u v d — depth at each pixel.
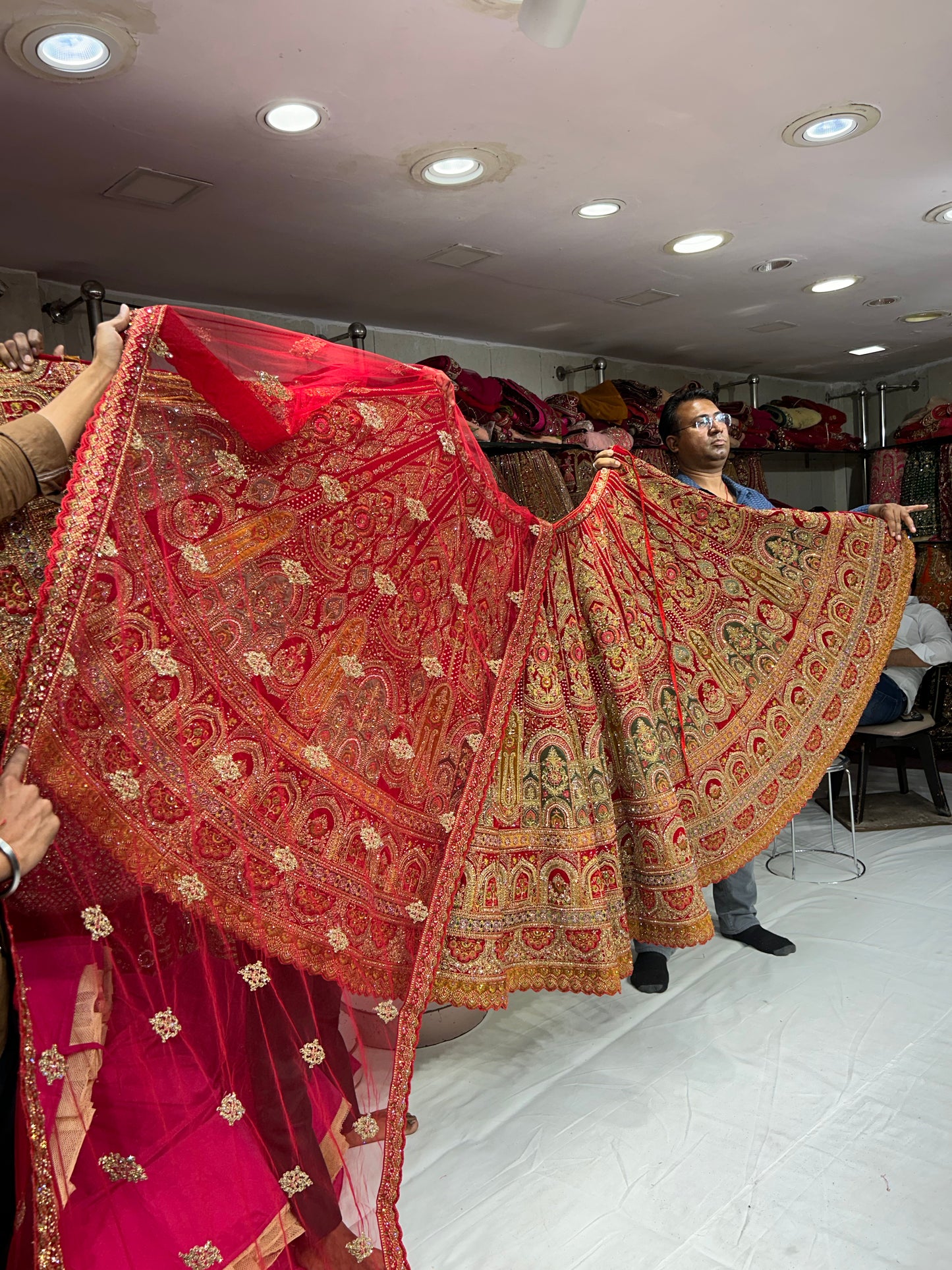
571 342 5.11
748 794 2.38
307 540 1.50
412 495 1.71
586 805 2.10
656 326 4.88
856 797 4.75
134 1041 1.20
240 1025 1.34
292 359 1.44
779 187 3.09
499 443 4.11
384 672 1.65
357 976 1.53
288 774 1.45
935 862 3.72
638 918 2.21
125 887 1.21
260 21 1.94
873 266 4.11
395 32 2.02
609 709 2.20
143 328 1.21
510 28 2.03
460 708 1.85
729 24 2.10
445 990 1.95
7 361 1.35
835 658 2.48
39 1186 0.98
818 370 6.54
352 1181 1.44
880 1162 1.90
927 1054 2.29
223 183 2.71
